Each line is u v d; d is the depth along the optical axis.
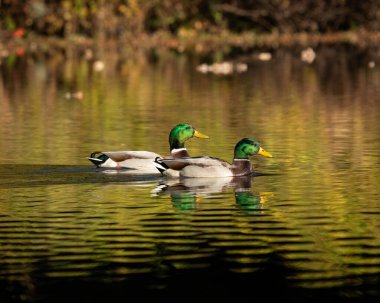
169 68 36.38
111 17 49.19
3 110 24.45
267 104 25.16
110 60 40.38
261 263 10.21
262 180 14.89
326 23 51.16
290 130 20.38
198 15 50.94
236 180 14.95
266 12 50.50
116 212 12.63
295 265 10.14
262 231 11.52
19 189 14.27
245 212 12.56
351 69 34.84
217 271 9.98
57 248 10.86
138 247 10.85
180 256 10.49
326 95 27.12
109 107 24.88
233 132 20.23
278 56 41.31
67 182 14.82
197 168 15.15
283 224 11.86
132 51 45.09
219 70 35.09
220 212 12.58
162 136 19.84
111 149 18.16
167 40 49.34
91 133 20.30
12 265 10.24
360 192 13.81
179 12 50.16
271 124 21.34
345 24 51.53
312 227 11.69
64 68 36.75
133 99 26.64
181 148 16.59
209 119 22.33
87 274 9.94
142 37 49.41
